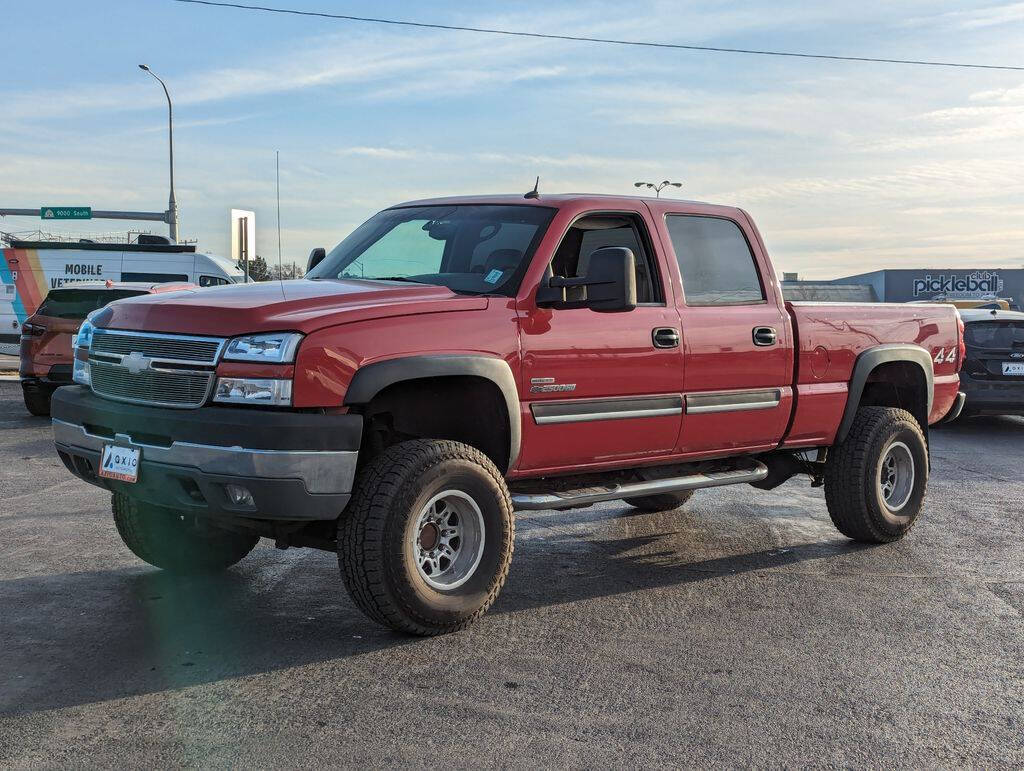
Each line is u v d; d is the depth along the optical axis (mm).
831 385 6438
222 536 5621
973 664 4461
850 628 4953
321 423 4227
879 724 3771
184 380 4410
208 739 3492
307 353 4234
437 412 5094
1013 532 7273
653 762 3393
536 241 5164
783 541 6902
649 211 5711
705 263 5922
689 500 8367
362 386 4336
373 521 4406
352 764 3320
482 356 4719
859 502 6633
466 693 3975
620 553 6508
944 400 7312
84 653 4359
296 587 5480
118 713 3709
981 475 9977
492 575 4809
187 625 4781
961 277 67125
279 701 3854
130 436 4539
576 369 5121
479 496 4730
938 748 3570
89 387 4906
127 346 4633
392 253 5602
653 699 3963
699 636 4789
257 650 4441
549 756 3418
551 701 3912
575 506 5332
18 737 3482
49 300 13406
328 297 4605
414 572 4520
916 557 6480
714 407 5781
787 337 6172
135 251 23062
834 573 6043
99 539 6523
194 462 4273
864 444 6637
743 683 4164
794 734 3658
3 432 12086
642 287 5629
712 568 6141
